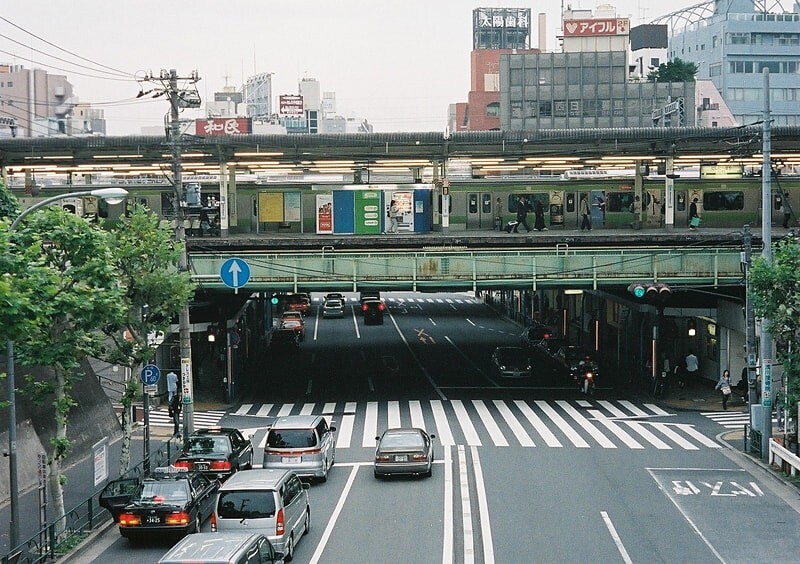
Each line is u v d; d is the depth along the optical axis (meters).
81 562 19.12
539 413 39.97
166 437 35.44
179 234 29.81
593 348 63.16
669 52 158.88
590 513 22.42
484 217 54.38
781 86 142.38
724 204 53.91
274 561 16.00
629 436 34.25
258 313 63.38
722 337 47.34
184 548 14.27
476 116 135.50
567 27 125.56
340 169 56.03
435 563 18.25
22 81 134.12
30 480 27.25
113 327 25.47
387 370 53.41
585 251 40.12
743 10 143.88
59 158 50.94
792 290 27.47
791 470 26.59
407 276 39.94
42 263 18.44
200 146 46.66
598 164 54.78
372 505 23.52
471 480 26.48
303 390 47.44
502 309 88.56
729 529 20.89
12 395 18.64
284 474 19.44
